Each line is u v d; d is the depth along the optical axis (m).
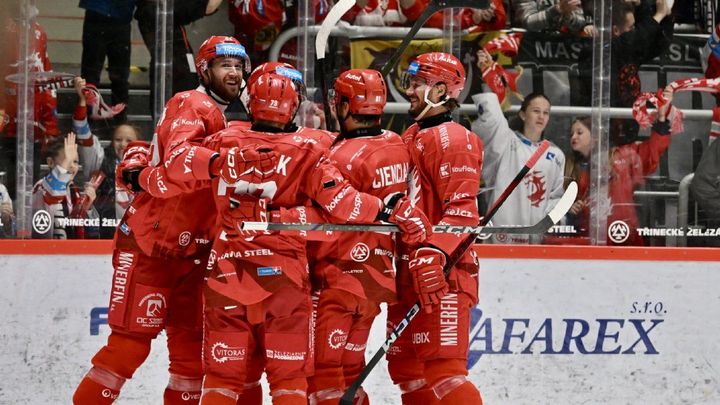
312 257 15.23
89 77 18.06
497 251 18.44
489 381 18.42
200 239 15.56
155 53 18.23
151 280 15.41
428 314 14.95
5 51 17.83
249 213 13.97
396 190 14.88
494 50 18.94
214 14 18.38
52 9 17.92
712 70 19.38
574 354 18.69
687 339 18.98
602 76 19.12
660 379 18.94
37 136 17.95
